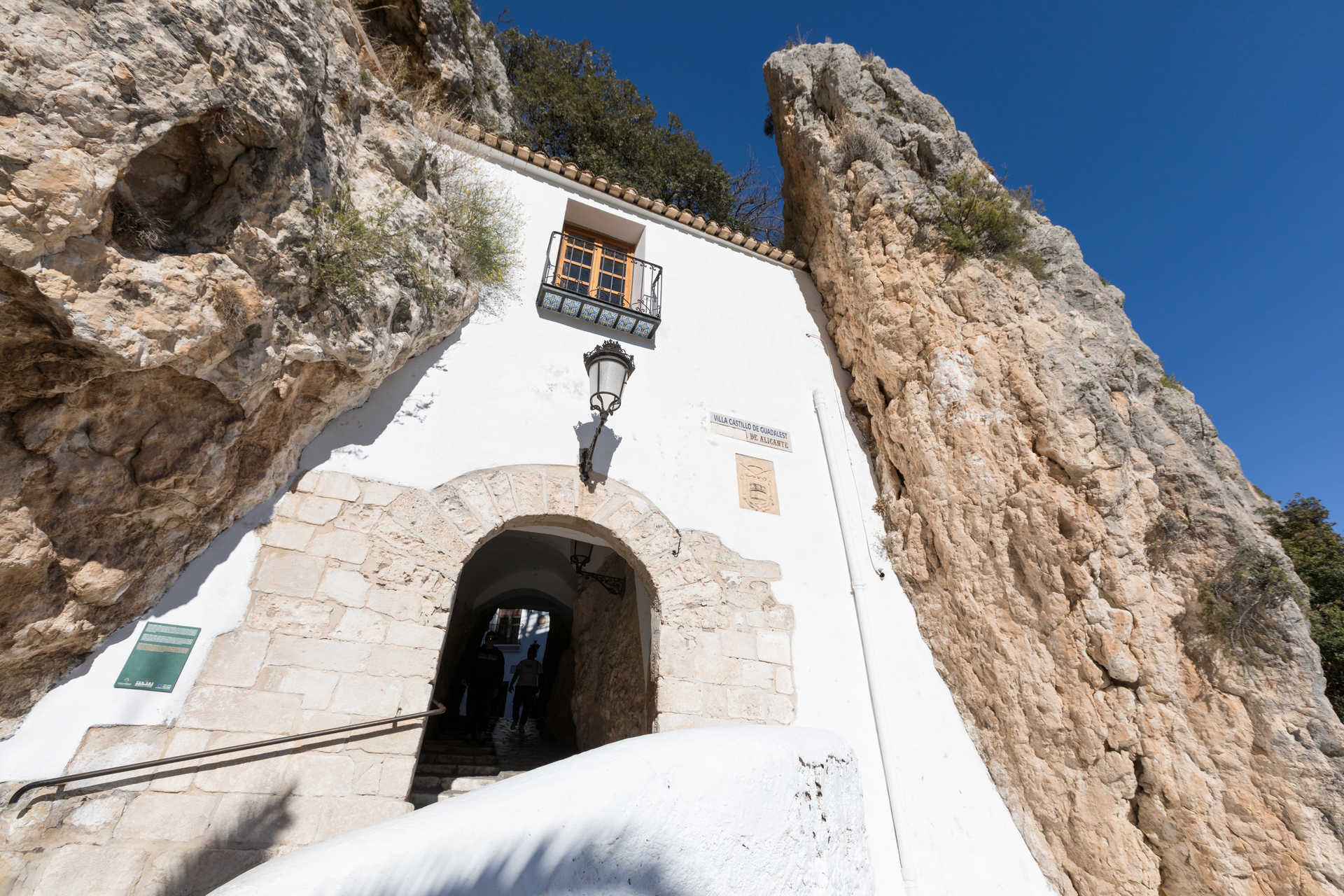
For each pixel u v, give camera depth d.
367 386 4.42
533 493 4.86
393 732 3.71
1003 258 6.64
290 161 3.49
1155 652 4.76
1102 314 6.47
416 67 7.18
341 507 4.19
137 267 2.80
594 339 5.96
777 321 7.39
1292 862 4.07
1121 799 4.62
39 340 2.63
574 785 2.22
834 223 7.55
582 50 13.54
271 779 3.37
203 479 3.45
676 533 5.28
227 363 3.32
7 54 2.29
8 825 2.82
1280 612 4.59
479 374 5.20
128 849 2.98
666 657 4.71
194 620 3.55
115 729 3.17
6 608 2.82
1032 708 5.10
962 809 4.99
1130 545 5.02
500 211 6.00
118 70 2.58
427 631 4.05
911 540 6.16
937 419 6.19
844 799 3.46
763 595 5.37
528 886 1.93
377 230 4.22
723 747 2.78
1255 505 5.71
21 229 2.32
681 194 13.19
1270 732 4.33
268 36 3.31
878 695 5.26
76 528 3.03
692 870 2.34
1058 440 5.44
